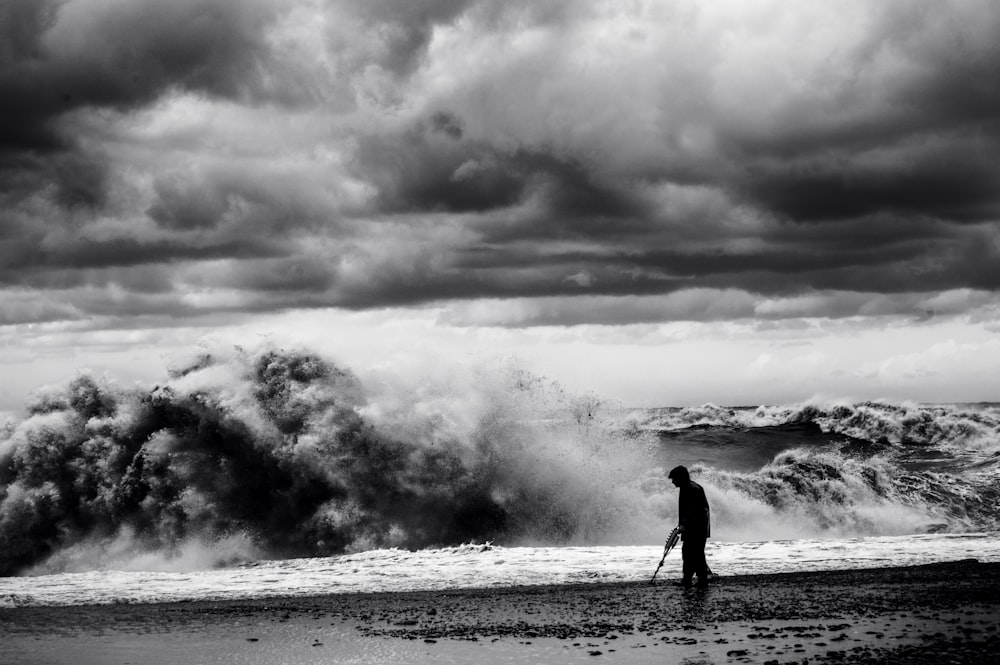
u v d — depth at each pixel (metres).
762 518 26.31
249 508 22.84
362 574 16.78
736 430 46.66
